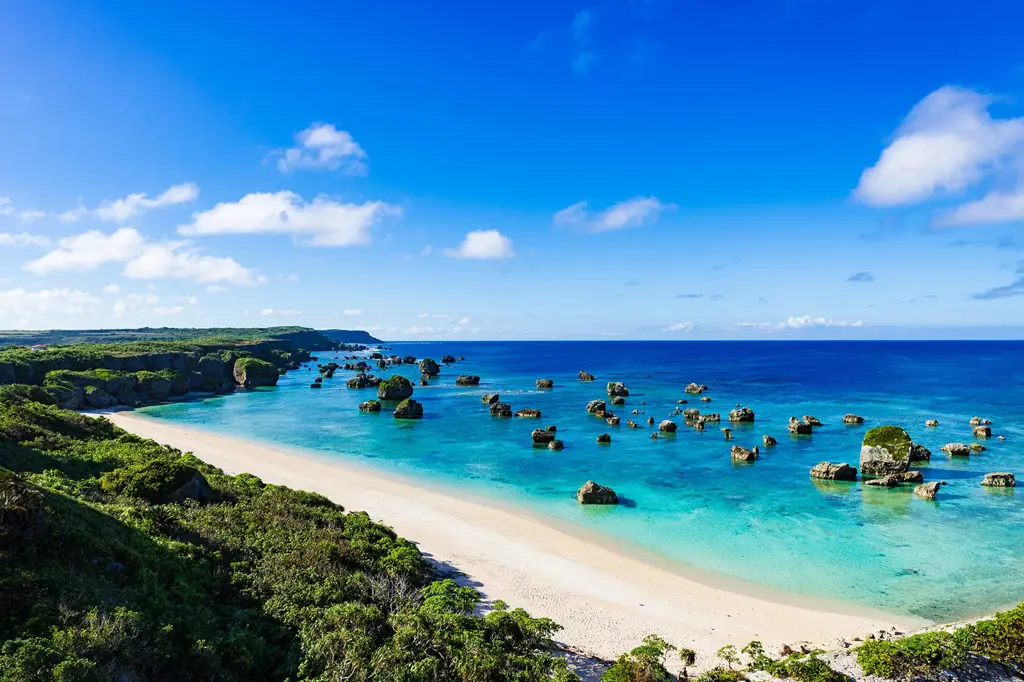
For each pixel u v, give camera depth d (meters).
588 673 23.59
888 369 191.88
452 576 33.19
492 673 20.23
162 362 139.38
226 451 67.94
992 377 156.50
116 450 45.44
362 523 36.28
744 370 192.75
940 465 61.03
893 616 29.55
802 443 73.12
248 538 30.27
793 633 27.72
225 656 18.98
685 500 50.03
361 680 18.95
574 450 70.44
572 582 33.16
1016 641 22.89
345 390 141.75
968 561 36.53
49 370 115.38
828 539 40.47
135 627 17.61
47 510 22.36
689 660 24.31
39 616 17.00
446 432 83.25
